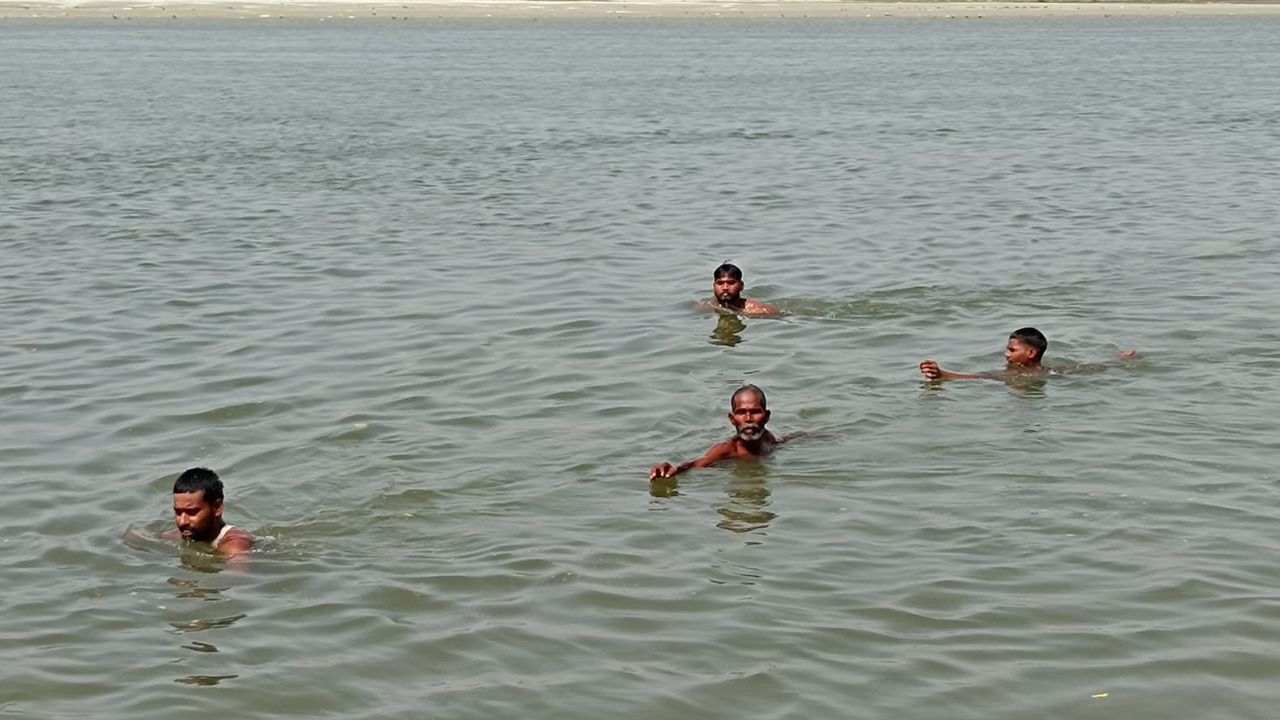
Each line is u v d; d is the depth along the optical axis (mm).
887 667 9172
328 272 21219
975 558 10773
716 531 11336
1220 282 19891
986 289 19641
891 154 35000
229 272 21281
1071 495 11961
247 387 15328
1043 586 10305
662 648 9445
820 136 38781
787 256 22344
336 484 12328
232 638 9648
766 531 11320
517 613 9961
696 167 32781
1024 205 27016
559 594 10242
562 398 14828
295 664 9289
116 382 15609
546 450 13211
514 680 9062
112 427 14070
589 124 41688
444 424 13992
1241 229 24000
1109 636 9555
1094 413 14070
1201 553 10805
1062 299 19016
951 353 16469
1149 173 31203
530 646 9492
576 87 53719
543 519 11586
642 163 33438
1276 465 12578
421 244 23453
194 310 18875
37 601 10211
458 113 44688
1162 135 38562
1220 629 9633
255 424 14078
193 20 95875
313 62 65750
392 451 13180
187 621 9906
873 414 14125
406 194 28891
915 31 92625
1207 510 11602
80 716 8695
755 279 20672
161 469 12852
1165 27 98562
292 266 21672
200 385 15438
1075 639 9516
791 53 72562
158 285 20438
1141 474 12406
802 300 19047
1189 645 9422
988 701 8758
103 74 58594
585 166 32938
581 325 17875
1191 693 8844
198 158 34281
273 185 30094
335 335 17484
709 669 9180
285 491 12164
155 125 41281
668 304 18969
